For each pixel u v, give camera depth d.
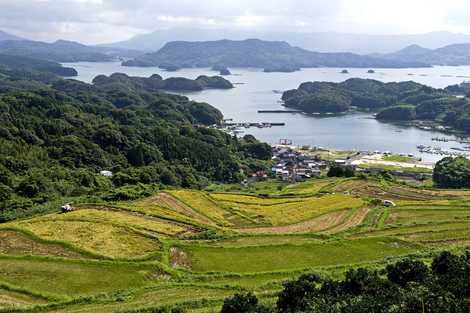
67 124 188.50
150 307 40.56
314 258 54.91
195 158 189.00
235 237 64.56
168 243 59.59
